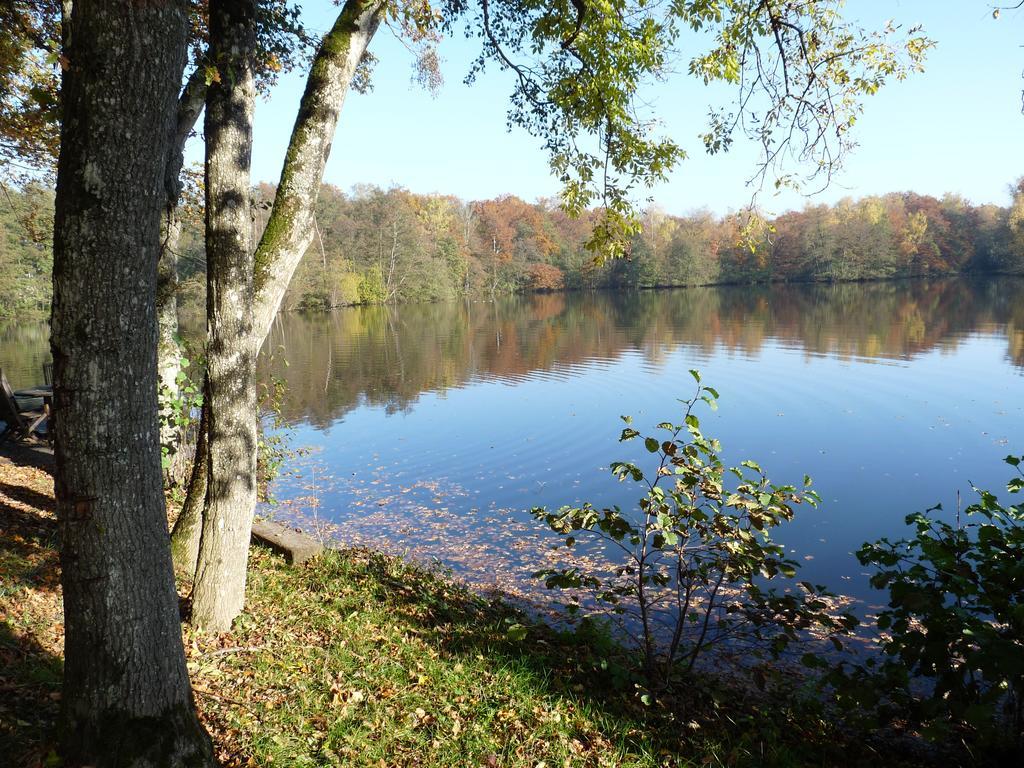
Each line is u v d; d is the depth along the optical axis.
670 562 8.03
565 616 6.60
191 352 8.91
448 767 3.48
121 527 2.64
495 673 4.63
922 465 11.65
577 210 7.29
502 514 10.03
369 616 5.48
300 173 5.21
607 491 10.99
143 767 2.68
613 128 6.93
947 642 3.49
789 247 71.88
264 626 4.98
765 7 6.13
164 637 2.82
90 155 2.41
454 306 66.69
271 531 7.41
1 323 43.81
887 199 83.19
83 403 2.53
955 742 4.23
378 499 10.82
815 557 8.06
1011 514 3.75
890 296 52.78
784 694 4.98
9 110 8.84
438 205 85.19
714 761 3.79
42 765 2.63
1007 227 71.44
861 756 4.07
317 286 61.94
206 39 8.87
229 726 3.52
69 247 2.46
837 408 16.12
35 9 7.10
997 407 15.55
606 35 6.49
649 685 4.60
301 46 7.58
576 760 3.67
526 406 18.16
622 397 18.75
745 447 13.23
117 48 2.36
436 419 16.92
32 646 3.90
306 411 18.05
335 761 3.38
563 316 48.03
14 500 7.24
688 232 80.75
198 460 6.07
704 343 28.88
